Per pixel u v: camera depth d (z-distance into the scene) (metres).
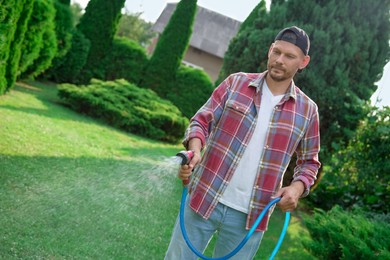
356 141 6.41
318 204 7.11
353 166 6.55
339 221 4.17
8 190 3.68
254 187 2.27
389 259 3.26
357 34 6.24
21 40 7.44
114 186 4.63
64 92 9.32
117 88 10.11
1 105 6.86
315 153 2.42
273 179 2.29
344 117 6.27
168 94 12.54
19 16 6.96
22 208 3.43
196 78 12.41
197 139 2.18
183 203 2.29
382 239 3.66
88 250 3.17
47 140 5.73
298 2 6.34
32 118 6.69
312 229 4.45
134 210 4.27
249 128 2.28
